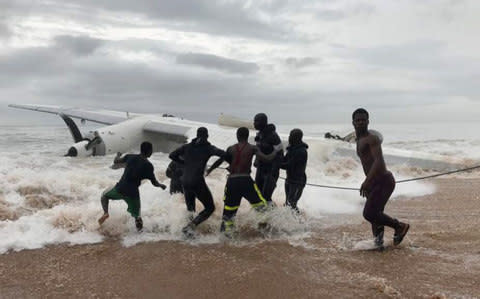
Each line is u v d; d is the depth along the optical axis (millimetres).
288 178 6105
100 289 3748
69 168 10805
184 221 5629
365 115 4844
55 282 3895
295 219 5809
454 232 5469
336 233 5559
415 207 7152
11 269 4191
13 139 22344
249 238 5297
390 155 12562
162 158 13938
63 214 5699
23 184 7699
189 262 4391
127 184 5234
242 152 5363
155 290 3730
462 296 3492
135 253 4656
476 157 15250
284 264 4309
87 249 4777
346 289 3678
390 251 4738
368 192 4762
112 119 16047
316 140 12969
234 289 3727
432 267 4199
